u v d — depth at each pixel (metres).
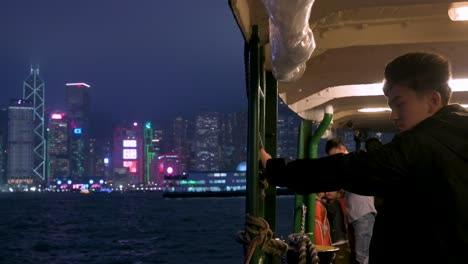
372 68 4.22
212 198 183.12
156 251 51.09
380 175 1.75
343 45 3.39
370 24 3.29
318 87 4.52
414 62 1.84
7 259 47.25
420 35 3.30
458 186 1.65
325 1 2.79
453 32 3.27
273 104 3.62
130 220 90.25
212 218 93.12
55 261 46.19
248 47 3.00
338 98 5.27
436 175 1.68
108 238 63.28
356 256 4.64
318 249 3.67
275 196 3.56
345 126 6.90
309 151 4.66
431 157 1.70
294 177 1.92
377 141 5.68
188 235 64.69
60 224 83.81
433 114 1.83
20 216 104.06
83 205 151.88
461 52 3.94
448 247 1.64
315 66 4.39
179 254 48.66
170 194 184.50
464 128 1.72
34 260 46.88
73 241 60.88
